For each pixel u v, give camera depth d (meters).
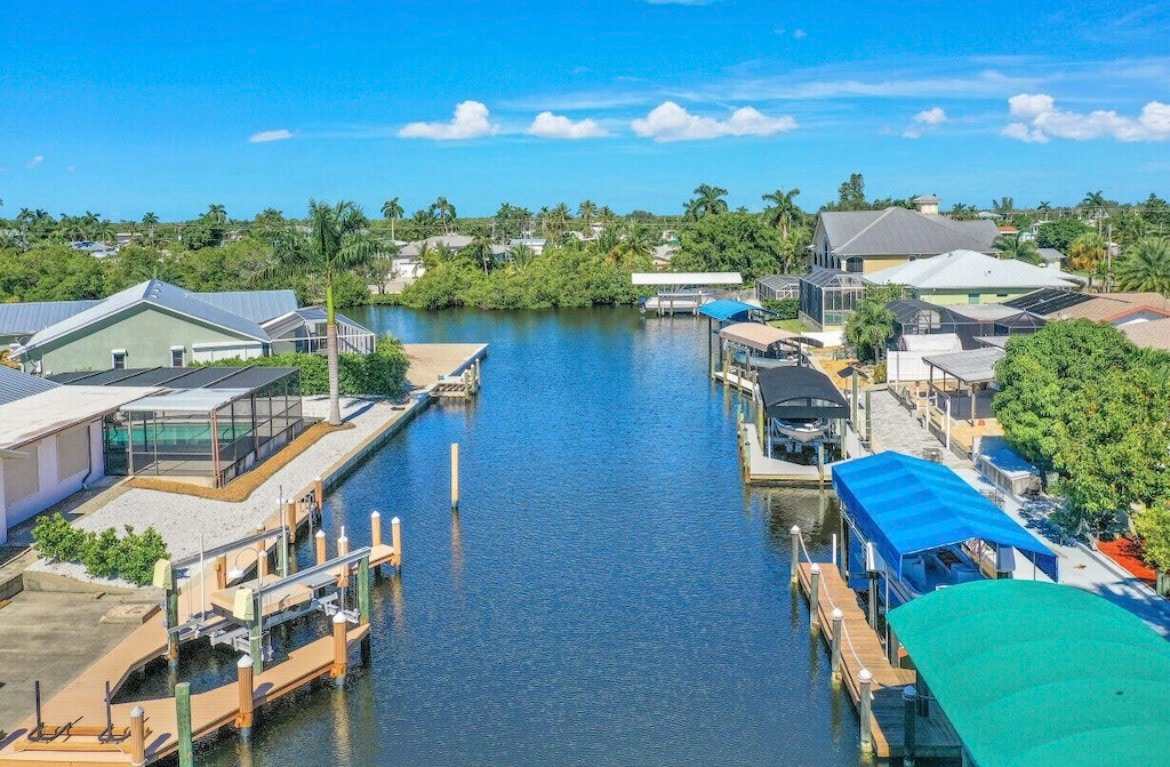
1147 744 16.75
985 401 59.25
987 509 31.61
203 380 50.59
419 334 111.62
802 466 48.78
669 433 59.72
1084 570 32.38
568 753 24.89
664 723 26.22
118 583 32.50
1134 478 29.92
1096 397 33.75
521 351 97.12
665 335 108.62
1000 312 71.50
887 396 63.19
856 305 89.00
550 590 35.06
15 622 30.20
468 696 27.70
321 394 68.75
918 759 23.84
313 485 42.75
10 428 37.75
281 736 25.70
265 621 29.42
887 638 28.52
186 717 23.02
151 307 66.31
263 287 118.50
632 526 41.91
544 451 55.34
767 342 72.56
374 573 36.53
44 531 33.25
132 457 45.09
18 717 24.69
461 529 41.66
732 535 40.62
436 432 60.50
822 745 25.08
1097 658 19.72
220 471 43.62
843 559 35.53
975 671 20.42
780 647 30.47
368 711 26.94
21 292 108.50
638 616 32.84
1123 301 68.75
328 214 56.31
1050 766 16.81
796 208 155.12
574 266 147.88
